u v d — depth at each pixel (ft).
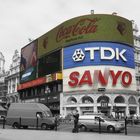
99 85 206.18
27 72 277.85
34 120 98.73
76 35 218.18
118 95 206.08
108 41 210.79
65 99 220.43
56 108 233.55
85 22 215.51
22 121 100.58
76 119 77.25
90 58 209.77
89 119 88.79
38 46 261.44
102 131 87.20
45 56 249.34
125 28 220.02
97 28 212.23
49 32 247.70
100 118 81.66
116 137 60.75
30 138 56.44
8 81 343.46
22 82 287.48
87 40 212.43
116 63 209.97
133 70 220.43
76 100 213.46
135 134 76.79
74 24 221.05
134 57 232.53
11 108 104.17
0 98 350.02
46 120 96.07
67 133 72.28
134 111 214.48
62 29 231.30
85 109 208.33
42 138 56.59
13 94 323.98
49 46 245.04
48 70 242.99
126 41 218.18
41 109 99.04
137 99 217.36
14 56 335.67
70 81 217.56
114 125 84.58
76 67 214.90
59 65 229.86
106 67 207.31
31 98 272.92
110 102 204.03
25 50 286.46
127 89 212.23
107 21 213.66
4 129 90.38
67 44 223.92
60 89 230.27
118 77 208.74
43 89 256.73
